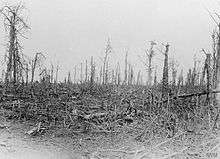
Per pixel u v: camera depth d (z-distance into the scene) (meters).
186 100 22.56
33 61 28.94
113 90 29.09
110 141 17.36
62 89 28.80
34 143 16.16
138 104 22.02
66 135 17.59
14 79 24.95
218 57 23.34
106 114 19.92
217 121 20.05
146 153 16.06
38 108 20.47
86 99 23.78
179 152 16.25
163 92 23.97
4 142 15.62
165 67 25.06
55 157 14.88
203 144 17.27
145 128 18.59
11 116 19.06
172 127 18.94
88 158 15.20
